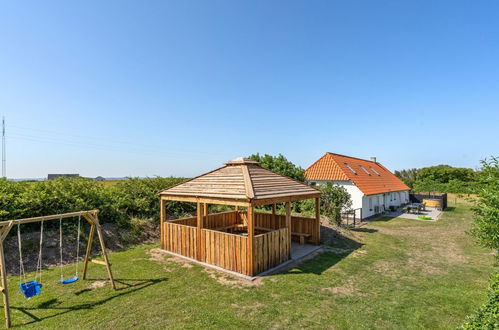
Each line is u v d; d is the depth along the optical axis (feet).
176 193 34.96
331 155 82.07
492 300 13.34
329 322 18.75
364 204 68.69
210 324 18.43
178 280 26.25
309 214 53.11
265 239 28.78
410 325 18.39
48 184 38.96
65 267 30.50
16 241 32.63
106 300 22.06
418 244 41.63
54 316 19.57
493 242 18.45
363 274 28.12
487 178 19.85
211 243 30.68
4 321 18.85
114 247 38.14
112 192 46.16
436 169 153.28
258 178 32.27
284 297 22.61
